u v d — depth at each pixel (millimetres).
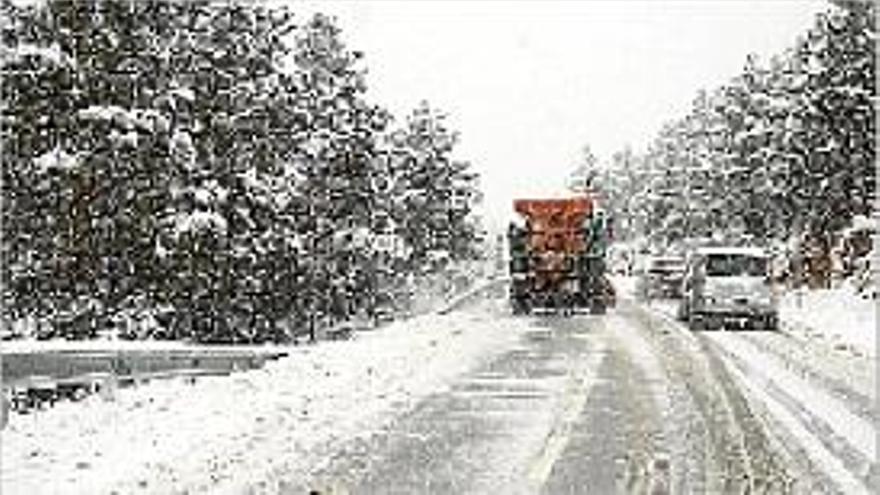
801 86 56875
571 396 20781
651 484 13227
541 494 12703
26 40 35781
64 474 13109
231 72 39406
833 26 54875
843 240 55625
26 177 34875
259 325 41312
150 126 34688
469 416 18281
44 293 36281
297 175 41875
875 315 41250
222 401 18578
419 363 25734
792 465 14375
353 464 14227
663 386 22391
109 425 16453
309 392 20000
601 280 49875
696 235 90500
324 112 51312
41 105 35000
